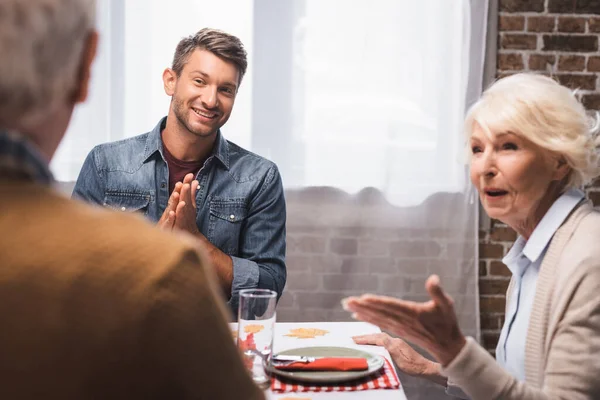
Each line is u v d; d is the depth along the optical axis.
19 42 0.59
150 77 3.15
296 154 3.21
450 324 1.21
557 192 1.48
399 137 3.21
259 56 3.18
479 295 3.31
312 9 3.17
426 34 3.19
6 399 0.55
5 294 0.55
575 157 1.41
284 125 3.20
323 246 3.24
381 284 3.26
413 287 3.26
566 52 3.25
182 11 3.15
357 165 3.22
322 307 3.26
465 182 3.23
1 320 0.55
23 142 0.60
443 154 3.22
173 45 3.15
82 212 0.61
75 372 0.55
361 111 3.21
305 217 3.23
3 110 0.61
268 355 1.37
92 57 0.69
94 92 3.13
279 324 1.91
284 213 2.38
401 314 1.20
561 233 1.42
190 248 0.61
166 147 2.33
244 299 1.36
